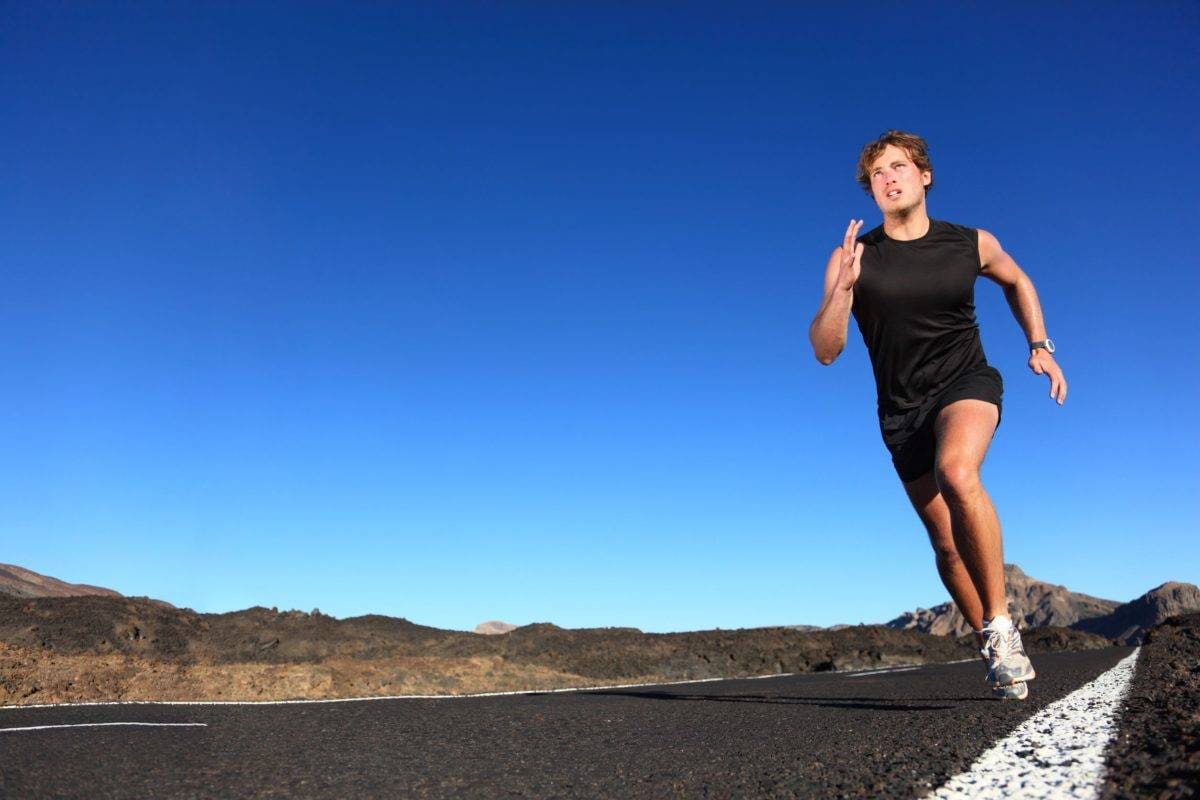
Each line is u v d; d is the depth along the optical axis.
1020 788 2.23
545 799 2.62
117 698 10.00
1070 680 6.69
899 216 4.62
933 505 4.77
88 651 14.64
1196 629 16.16
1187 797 1.94
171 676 11.16
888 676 12.16
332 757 3.61
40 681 9.84
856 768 2.82
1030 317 4.82
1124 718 3.46
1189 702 3.79
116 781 3.05
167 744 4.05
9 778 3.08
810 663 22.91
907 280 4.45
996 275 4.75
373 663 14.30
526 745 3.97
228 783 3.00
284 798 2.74
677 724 4.86
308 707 6.56
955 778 2.43
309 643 17.39
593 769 3.18
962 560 4.52
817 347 4.36
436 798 2.70
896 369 4.62
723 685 11.91
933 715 4.47
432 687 13.91
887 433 4.75
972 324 4.61
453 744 4.04
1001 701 4.87
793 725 4.54
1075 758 2.58
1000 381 4.55
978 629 5.04
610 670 19.50
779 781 2.69
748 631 25.45
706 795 2.55
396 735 4.43
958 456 4.20
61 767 3.33
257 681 11.66
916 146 4.65
